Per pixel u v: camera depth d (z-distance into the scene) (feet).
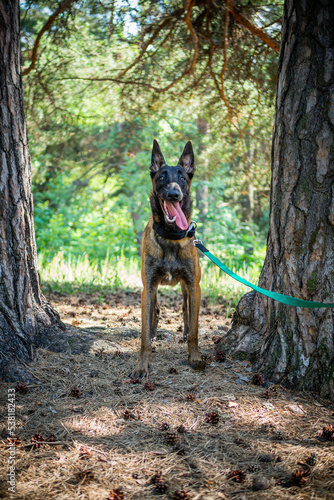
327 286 9.81
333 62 9.67
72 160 53.93
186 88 23.39
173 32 20.48
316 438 8.19
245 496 6.48
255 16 18.61
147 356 11.52
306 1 9.93
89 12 18.35
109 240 51.70
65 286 26.07
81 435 8.16
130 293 25.93
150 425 8.63
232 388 10.24
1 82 10.81
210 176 38.40
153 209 12.51
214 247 44.88
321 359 9.84
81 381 10.46
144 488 6.68
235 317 13.08
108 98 25.49
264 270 11.83
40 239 49.01
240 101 22.52
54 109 23.67
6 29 10.87
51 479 6.79
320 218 9.87
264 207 61.57
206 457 7.57
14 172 11.08
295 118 10.14
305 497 6.45
